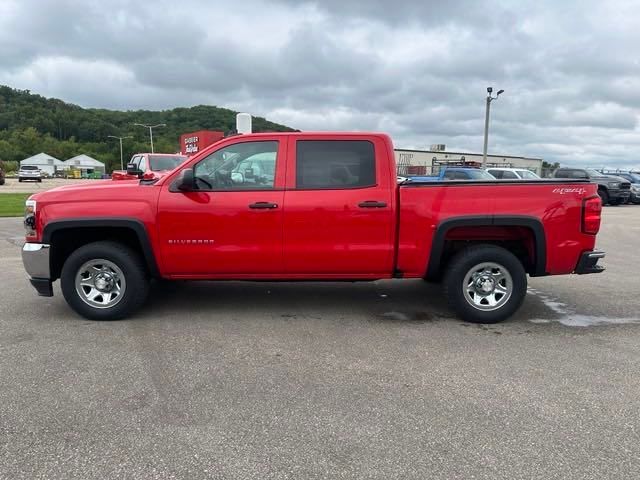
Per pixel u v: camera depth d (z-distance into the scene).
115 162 115.38
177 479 2.54
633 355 4.32
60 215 4.91
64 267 4.99
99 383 3.64
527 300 6.18
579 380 3.78
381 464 2.68
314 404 3.36
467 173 17.56
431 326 5.08
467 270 5.07
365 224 5.00
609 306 5.91
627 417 3.22
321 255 5.04
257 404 3.35
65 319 5.16
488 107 25.73
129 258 5.02
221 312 5.49
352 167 5.05
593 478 2.57
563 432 3.03
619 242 11.57
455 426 3.08
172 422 3.10
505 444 2.88
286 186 5.01
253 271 5.10
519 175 18.23
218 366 3.98
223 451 2.79
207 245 4.98
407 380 3.75
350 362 4.09
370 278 5.18
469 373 3.89
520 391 3.58
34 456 2.73
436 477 2.57
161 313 5.42
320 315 5.42
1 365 3.95
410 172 32.09
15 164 98.06
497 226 5.20
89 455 2.74
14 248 9.43
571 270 5.12
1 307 5.59
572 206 5.01
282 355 4.23
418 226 4.99
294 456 2.75
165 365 3.99
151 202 4.93
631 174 28.75
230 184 5.04
